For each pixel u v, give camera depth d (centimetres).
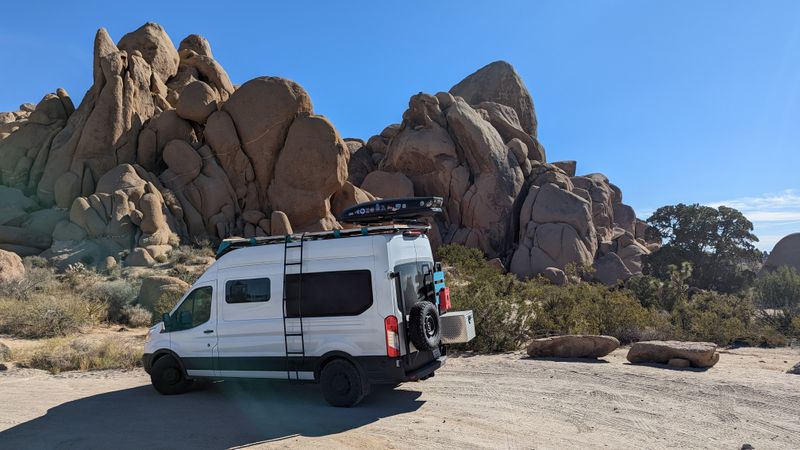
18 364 1107
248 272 801
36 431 653
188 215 3578
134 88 3884
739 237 4794
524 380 858
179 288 1969
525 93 7756
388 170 5519
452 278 2656
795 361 1009
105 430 652
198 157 3769
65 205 3403
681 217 4981
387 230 762
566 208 4869
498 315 1185
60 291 2177
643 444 556
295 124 3897
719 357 1061
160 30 4753
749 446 536
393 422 653
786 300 2562
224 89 4953
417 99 5506
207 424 669
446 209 5216
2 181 3681
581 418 650
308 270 765
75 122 3784
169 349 835
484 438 582
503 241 5059
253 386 880
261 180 3878
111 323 1795
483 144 5238
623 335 1310
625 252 5412
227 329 800
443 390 810
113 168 3600
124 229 3159
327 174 3875
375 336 721
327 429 633
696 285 4675
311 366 754
